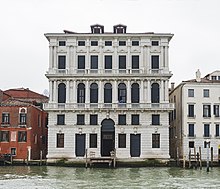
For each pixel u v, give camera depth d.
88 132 61.97
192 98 64.50
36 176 43.44
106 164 58.38
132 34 63.34
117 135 61.88
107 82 63.16
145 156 61.44
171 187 34.12
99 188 33.16
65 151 61.75
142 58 63.53
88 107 62.00
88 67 63.44
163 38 63.72
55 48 63.78
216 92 64.75
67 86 62.78
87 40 63.97
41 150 69.00
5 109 63.47
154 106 62.25
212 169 54.53
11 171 50.09
